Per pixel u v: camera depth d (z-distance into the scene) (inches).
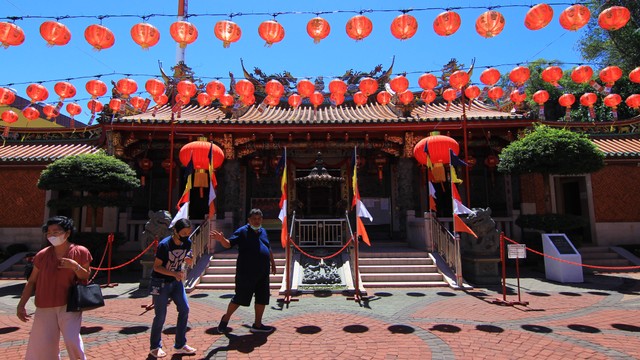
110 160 434.3
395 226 598.5
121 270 487.5
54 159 534.9
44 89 370.9
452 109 638.5
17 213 540.7
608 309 270.5
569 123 632.4
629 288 349.7
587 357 178.5
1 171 550.3
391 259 405.1
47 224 144.4
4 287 387.9
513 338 207.5
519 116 518.3
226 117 557.0
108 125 502.6
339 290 334.6
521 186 557.6
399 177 540.4
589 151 417.4
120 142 518.9
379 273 386.6
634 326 228.1
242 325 236.1
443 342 201.9
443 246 405.7
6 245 532.7
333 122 519.2
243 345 198.8
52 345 142.1
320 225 454.9
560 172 433.1
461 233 411.5
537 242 465.1
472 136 560.1
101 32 262.1
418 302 297.9
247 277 216.5
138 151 556.7
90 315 263.3
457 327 229.1
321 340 207.0
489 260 371.6
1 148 590.6
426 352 187.3
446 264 392.5
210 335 215.8
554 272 394.0
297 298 314.5
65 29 259.0
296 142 561.6
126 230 534.6
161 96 424.5
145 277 370.6
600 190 564.7
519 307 278.7
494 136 557.9
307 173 617.9
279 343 202.1
